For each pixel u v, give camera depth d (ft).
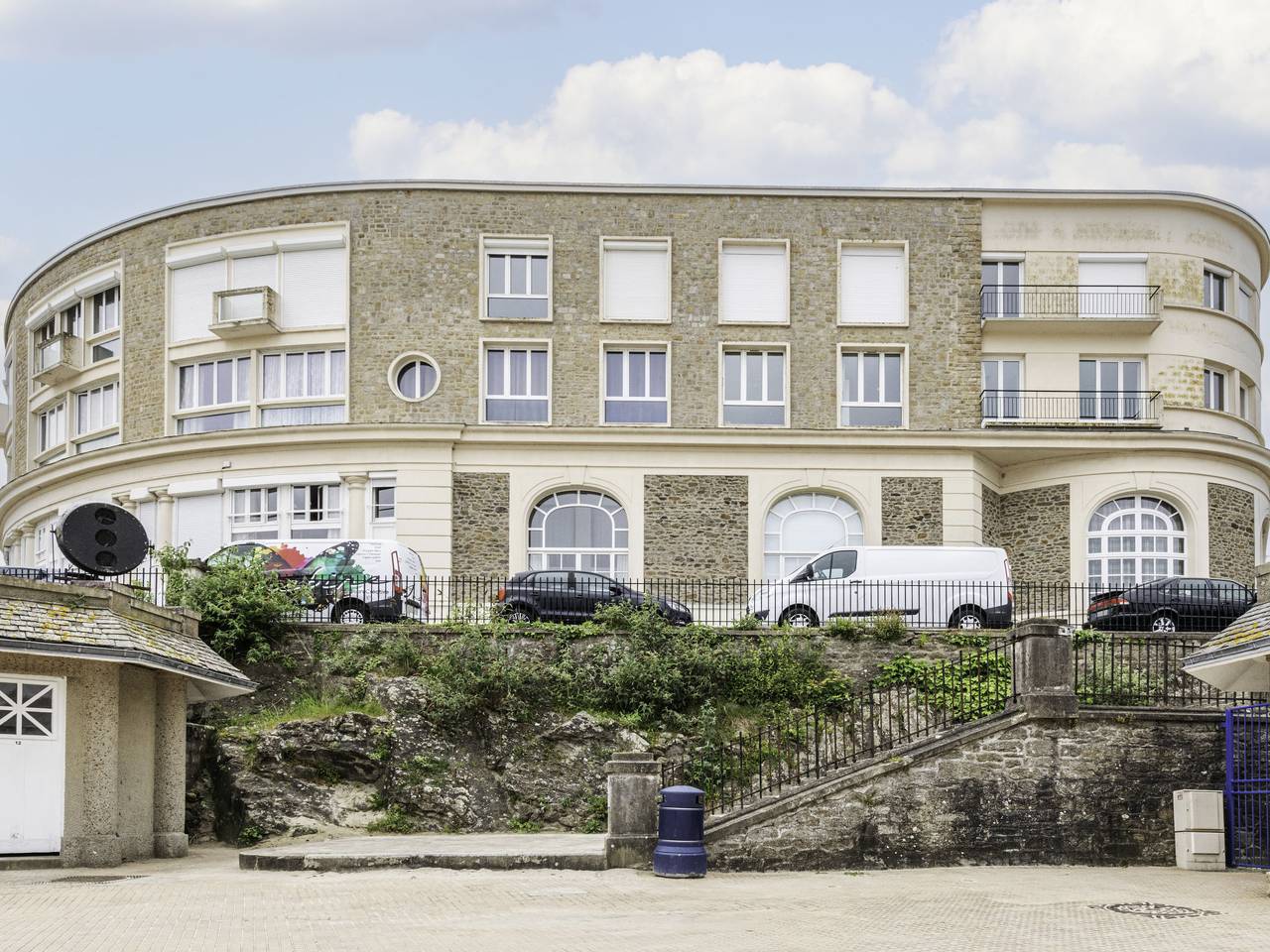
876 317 120.78
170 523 121.70
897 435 116.98
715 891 51.88
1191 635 80.74
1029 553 119.75
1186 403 121.29
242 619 83.61
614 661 82.79
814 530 117.70
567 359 119.24
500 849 60.18
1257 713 59.77
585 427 116.47
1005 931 43.42
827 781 60.29
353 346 119.55
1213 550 118.32
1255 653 54.39
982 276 122.42
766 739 79.36
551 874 55.77
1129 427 120.06
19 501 139.54
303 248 121.70
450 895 49.52
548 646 83.92
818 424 119.14
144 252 127.24
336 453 117.29
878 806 60.39
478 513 116.26
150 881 53.16
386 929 42.29
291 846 63.67
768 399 120.16
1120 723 62.34
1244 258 129.08
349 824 73.82
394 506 116.26
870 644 84.89
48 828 57.82
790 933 42.55
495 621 85.05
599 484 116.67
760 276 121.19
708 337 119.96
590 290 119.96
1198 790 60.64
